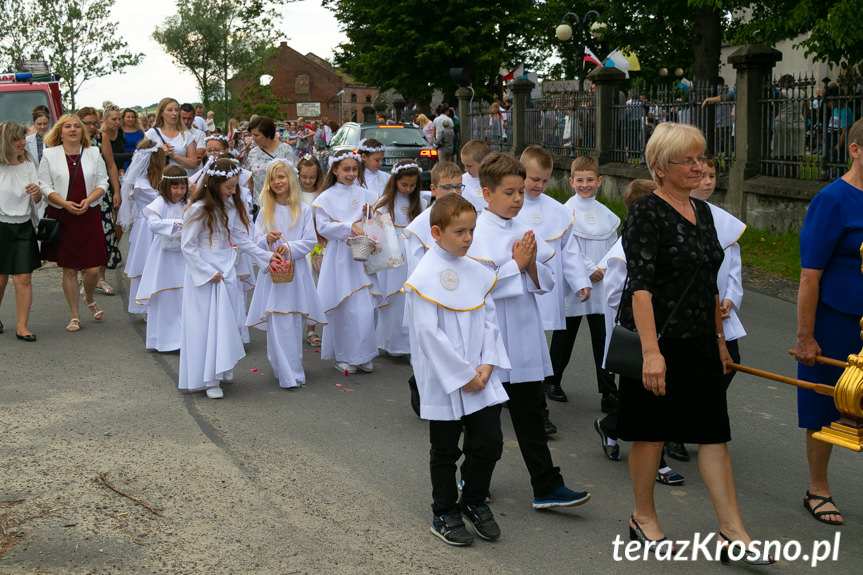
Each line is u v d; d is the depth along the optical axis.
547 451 4.48
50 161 8.30
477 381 4.09
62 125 8.38
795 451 5.43
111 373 7.09
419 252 6.10
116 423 5.84
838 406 3.65
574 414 6.21
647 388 3.77
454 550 4.07
